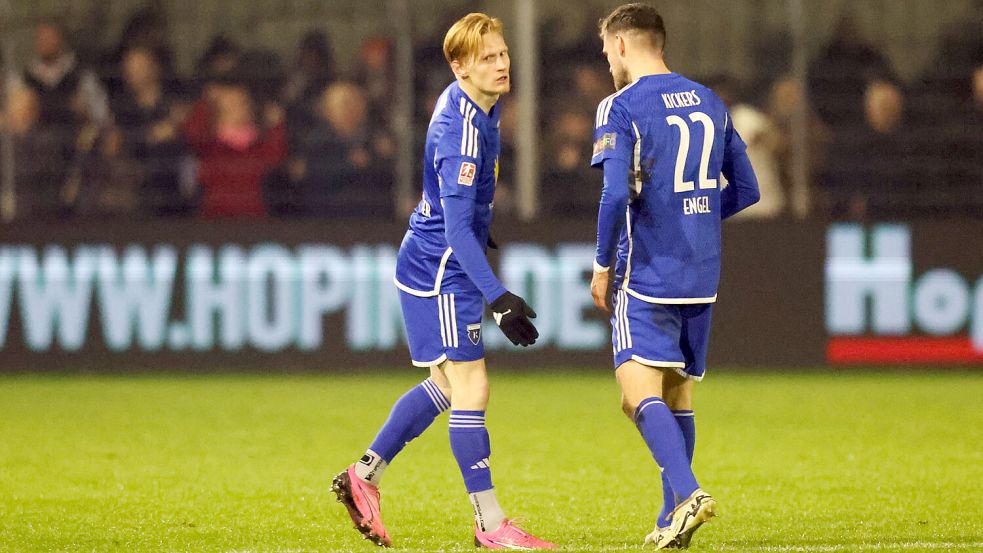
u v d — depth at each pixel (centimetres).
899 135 3950
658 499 1966
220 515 1833
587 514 1850
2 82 4022
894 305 3762
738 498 1958
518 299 1492
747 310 3766
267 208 3925
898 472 2189
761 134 3862
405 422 1612
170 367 3747
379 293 3741
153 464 2298
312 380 3612
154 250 3747
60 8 4075
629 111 1547
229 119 3903
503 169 3959
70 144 3941
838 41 3969
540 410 3012
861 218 3853
